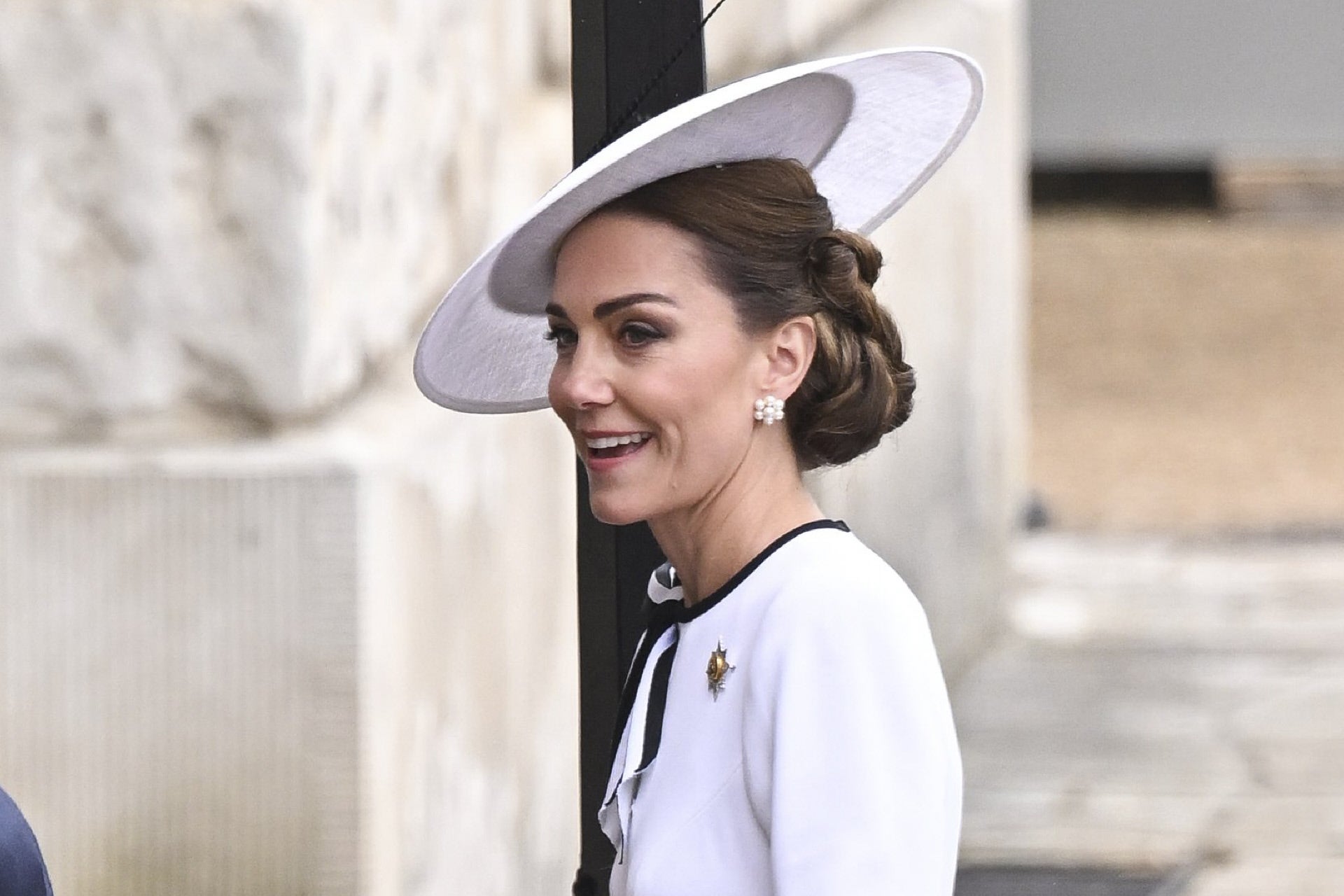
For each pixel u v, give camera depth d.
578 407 6.86
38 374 12.41
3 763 12.26
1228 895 19.88
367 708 12.04
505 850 15.26
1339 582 34.88
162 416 12.49
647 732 6.86
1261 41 67.62
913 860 6.25
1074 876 20.59
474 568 14.41
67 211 12.33
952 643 29.11
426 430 13.29
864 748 6.30
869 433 7.11
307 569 12.01
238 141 12.26
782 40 23.22
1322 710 26.84
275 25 12.16
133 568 12.12
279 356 12.34
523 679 15.91
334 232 12.77
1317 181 80.38
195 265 12.36
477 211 15.51
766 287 6.80
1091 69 68.75
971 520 30.83
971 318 31.08
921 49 7.00
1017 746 25.61
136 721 12.20
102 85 12.23
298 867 12.14
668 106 7.98
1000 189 34.12
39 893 7.27
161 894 12.26
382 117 13.58
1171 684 28.67
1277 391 52.47
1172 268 67.56
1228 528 39.88
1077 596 34.84
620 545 8.26
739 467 6.94
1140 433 48.41
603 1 7.99
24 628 12.15
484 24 15.77
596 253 6.82
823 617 6.44
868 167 7.77
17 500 12.06
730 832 6.58
